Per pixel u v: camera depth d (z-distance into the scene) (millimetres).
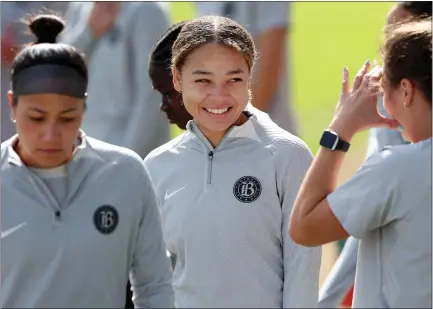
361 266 9719
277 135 11219
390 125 9961
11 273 9312
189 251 11070
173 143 11547
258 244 10984
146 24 17719
